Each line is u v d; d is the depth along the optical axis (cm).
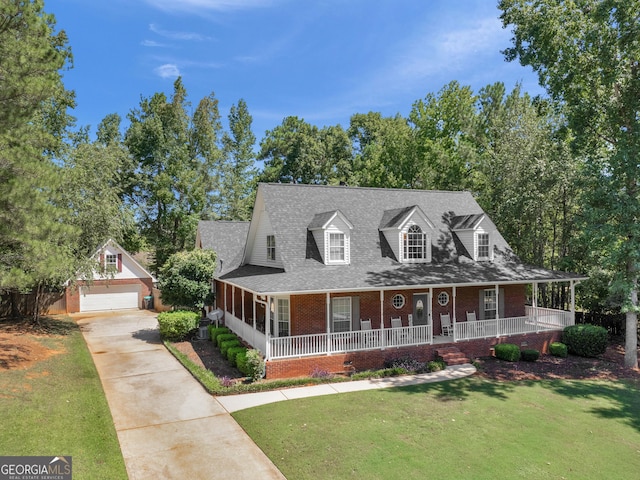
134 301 3525
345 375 1689
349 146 5809
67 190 2339
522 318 2167
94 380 1554
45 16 1546
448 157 3900
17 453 928
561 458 1028
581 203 2225
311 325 1877
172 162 4312
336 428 1166
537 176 2723
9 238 1313
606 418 1311
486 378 1698
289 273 1867
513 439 1125
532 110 3072
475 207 2683
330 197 2355
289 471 934
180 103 4366
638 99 1914
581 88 2102
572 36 2003
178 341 2277
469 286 2255
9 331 2206
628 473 966
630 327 1980
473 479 909
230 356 1831
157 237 4503
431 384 1598
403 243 2164
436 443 1083
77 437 1046
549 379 1731
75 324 2736
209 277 2417
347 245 2050
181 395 1444
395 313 2062
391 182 4231
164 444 1072
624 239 1997
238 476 917
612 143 2181
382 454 1014
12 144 1433
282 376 1641
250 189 5322
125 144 4266
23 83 1351
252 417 1245
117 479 885
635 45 1838
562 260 2712
